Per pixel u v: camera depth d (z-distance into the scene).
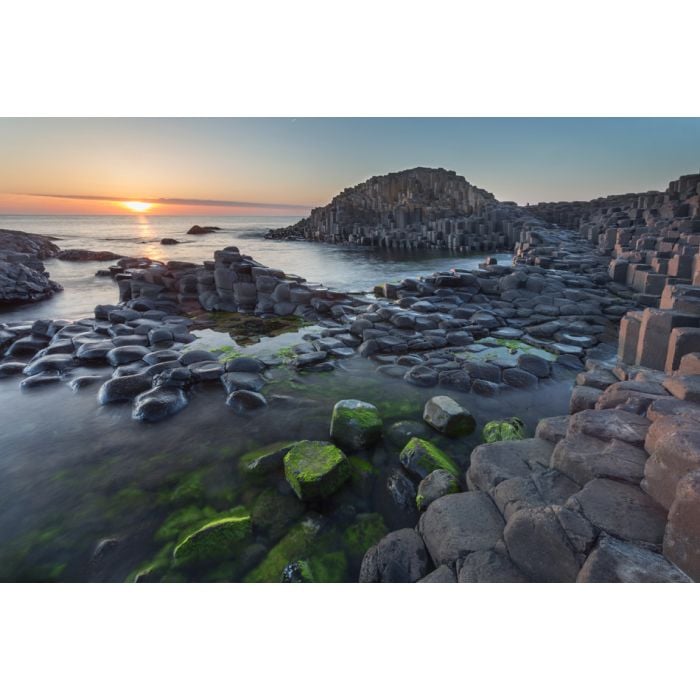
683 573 2.65
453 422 5.57
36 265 19.03
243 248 42.91
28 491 4.70
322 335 10.07
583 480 3.62
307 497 4.41
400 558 3.60
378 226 54.34
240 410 6.39
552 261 16.88
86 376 7.46
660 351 6.38
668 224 19.11
